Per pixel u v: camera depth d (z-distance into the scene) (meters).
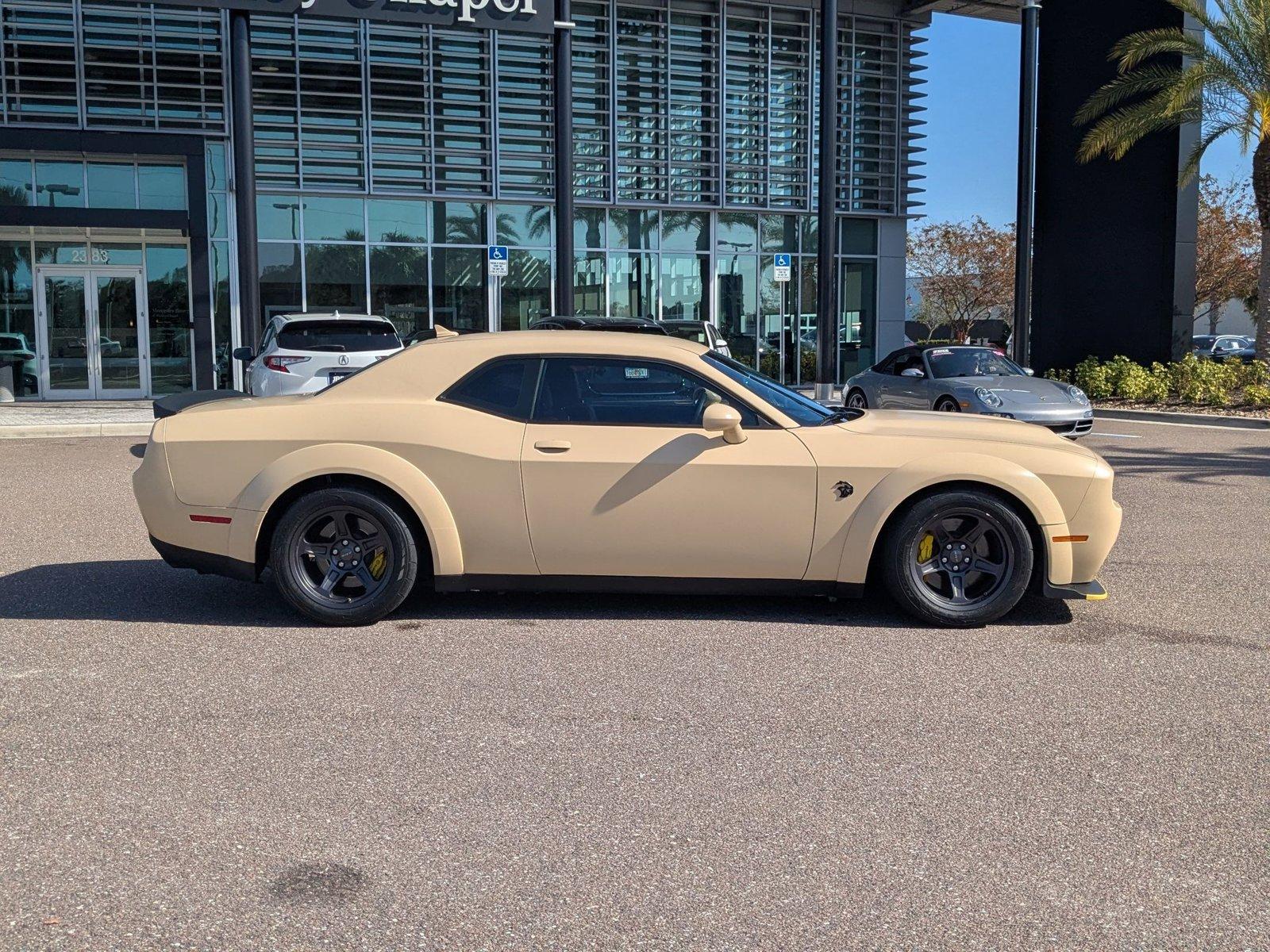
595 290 25.11
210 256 22.06
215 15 21.75
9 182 21.12
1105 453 13.98
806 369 27.08
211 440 5.72
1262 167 21.33
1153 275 23.23
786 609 6.10
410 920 2.86
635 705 4.51
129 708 4.45
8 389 21.58
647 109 25.05
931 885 3.05
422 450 5.64
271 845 3.28
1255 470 12.27
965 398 13.66
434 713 4.41
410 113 22.98
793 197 26.28
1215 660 5.19
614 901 2.96
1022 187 22.91
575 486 5.64
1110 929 2.83
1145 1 23.06
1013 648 5.37
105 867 3.13
